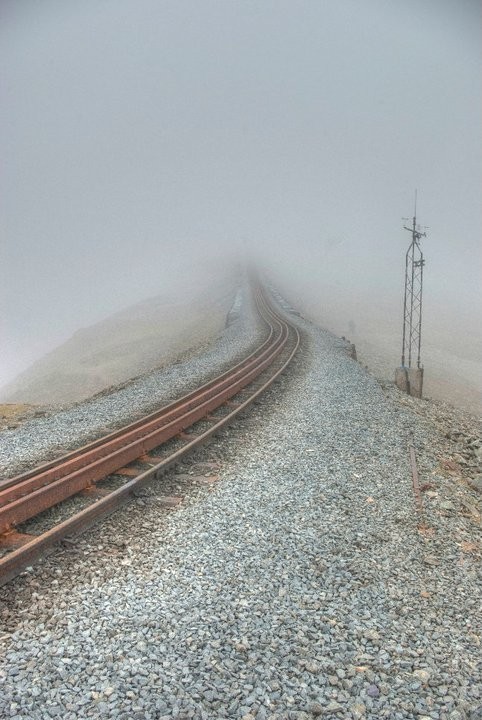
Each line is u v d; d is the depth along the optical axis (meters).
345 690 4.21
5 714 3.71
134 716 3.75
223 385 15.27
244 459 9.44
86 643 4.49
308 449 10.02
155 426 11.16
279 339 26.06
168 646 4.50
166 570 5.70
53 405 17.58
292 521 7.05
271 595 5.38
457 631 5.13
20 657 4.28
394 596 5.60
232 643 4.59
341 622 5.04
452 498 8.51
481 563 6.60
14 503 6.56
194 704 3.89
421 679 4.38
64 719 3.71
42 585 5.33
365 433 11.24
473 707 4.14
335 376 17.45
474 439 13.66
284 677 4.25
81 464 8.89
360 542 6.64
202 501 7.56
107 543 6.25
